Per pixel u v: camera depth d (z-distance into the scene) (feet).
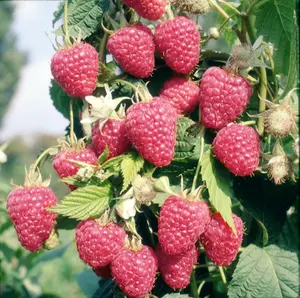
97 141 0.74
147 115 0.70
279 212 0.86
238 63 0.73
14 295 1.44
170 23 0.75
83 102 0.78
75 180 0.72
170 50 0.75
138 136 0.70
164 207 0.71
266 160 0.83
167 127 0.70
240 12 0.85
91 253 0.71
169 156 0.71
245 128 0.74
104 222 0.72
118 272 0.71
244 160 0.72
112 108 0.73
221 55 0.82
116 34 0.75
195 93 0.78
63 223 0.81
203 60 0.82
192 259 0.75
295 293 0.80
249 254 0.83
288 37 0.85
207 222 0.72
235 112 0.73
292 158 0.77
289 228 0.94
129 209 0.71
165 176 0.72
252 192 0.84
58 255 1.38
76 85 0.74
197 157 0.76
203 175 0.72
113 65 0.83
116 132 0.73
